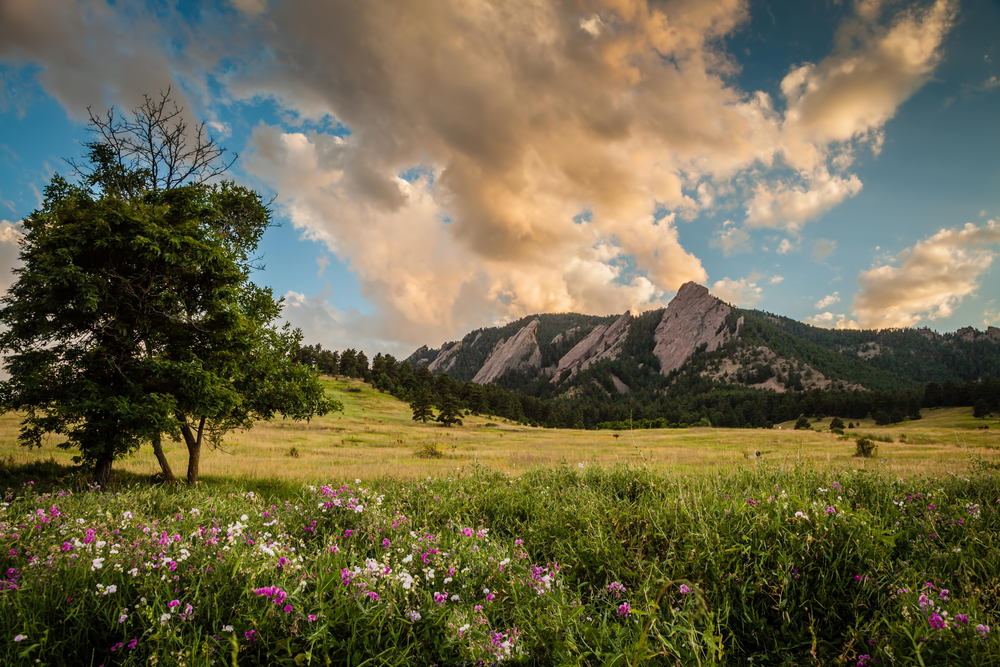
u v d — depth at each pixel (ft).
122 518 17.42
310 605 10.16
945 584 12.75
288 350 52.65
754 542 14.48
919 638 9.86
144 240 35.45
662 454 97.50
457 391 501.56
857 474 24.49
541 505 22.66
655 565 13.67
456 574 13.43
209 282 43.39
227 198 50.42
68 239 34.94
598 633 10.48
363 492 21.33
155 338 41.04
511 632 10.62
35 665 8.43
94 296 33.78
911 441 151.02
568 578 14.44
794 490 20.06
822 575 12.60
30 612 9.41
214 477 51.01
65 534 14.40
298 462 77.51
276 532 16.67
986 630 9.62
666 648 9.93
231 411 47.44
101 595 10.12
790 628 11.82
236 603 10.01
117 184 46.93
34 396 35.60
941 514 17.71
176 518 19.76
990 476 23.36
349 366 504.84
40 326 35.42
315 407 51.93
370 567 11.81
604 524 18.10
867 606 11.91
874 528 14.61
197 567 11.59
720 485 23.11
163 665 8.27
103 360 36.60
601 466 30.78
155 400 36.32
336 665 9.12
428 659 9.44
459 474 33.45
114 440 36.04
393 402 411.34
